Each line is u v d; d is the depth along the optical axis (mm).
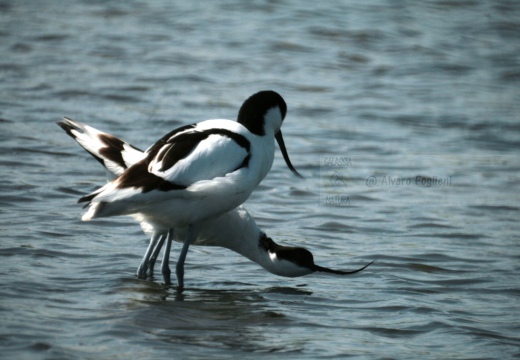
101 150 10031
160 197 9195
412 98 21516
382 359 7594
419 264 10906
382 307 9195
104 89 20188
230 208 9742
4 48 23453
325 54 24953
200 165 9383
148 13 28625
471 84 23219
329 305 9250
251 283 10055
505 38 27719
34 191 13070
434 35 27547
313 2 30578
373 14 29344
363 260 11039
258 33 26625
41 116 17703
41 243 10781
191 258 11008
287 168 15766
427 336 8305
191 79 21719
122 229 11797
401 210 13680
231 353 7570
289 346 7852
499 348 7969
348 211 13508
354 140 17891
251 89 21203
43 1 29703
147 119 18016
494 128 19359
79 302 8773
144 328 8086
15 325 7848
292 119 19203
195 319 8508
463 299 9594
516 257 11344
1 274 9469
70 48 23938
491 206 14047
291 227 12484
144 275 9883
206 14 28766
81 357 7191
